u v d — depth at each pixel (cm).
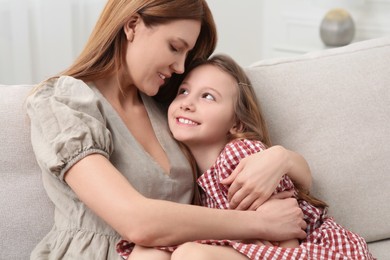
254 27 403
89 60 154
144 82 155
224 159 157
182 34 152
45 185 153
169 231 134
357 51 189
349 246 151
